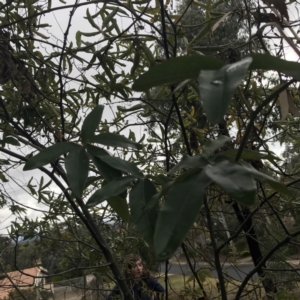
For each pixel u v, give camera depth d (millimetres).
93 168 1230
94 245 1771
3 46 1234
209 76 359
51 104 1540
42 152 622
